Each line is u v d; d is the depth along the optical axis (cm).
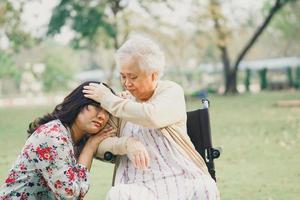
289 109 1878
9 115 2341
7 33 2550
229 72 3303
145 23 2883
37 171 350
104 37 2861
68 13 2617
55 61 5472
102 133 364
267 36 6694
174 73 5256
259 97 2811
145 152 342
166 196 344
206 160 381
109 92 352
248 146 1039
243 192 643
